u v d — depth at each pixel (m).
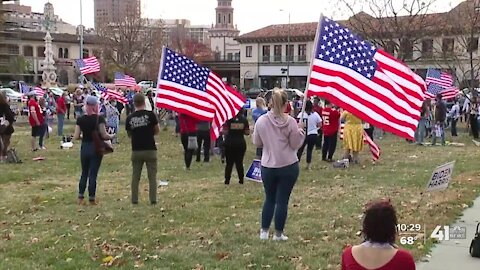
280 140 7.23
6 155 15.52
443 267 6.62
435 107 21.34
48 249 7.20
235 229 8.21
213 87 12.66
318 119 14.48
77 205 9.88
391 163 15.62
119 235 7.86
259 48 84.06
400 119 7.56
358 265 3.57
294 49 81.56
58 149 18.75
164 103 12.45
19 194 10.98
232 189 11.51
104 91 29.27
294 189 11.49
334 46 7.52
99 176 13.34
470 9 34.69
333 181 12.54
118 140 21.92
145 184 12.05
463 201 10.16
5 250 7.19
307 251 7.14
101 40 70.88
